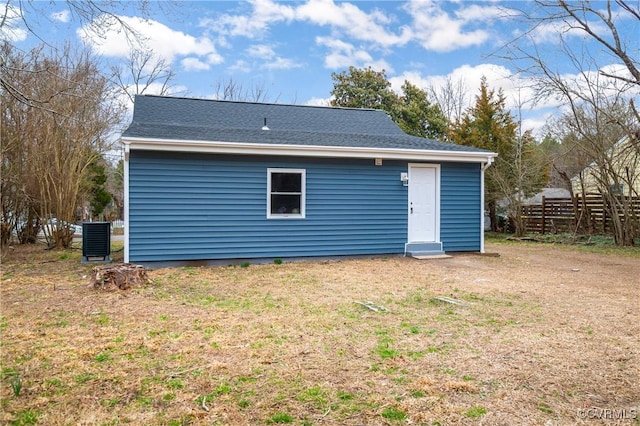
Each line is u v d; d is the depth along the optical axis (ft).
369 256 34.06
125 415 9.06
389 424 8.76
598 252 40.14
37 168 39.37
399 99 90.38
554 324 15.69
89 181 53.78
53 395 9.95
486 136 62.90
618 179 46.01
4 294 20.58
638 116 40.11
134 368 11.51
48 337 14.07
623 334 14.49
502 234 62.08
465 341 13.70
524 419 8.94
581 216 50.47
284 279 24.97
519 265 31.12
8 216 41.63
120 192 107.14
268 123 41.93
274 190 31.83
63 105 38.06
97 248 32.14
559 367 11.62
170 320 16.12
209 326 15.33
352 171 33.47
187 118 40.06
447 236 36.14
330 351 12.80
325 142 32.83
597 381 10.76
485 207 66.33
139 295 20.47
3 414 9.05
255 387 10.39
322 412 9.21
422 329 15.01
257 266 30.07
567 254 38.58
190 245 29.81
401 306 18.42
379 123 46.75
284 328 15.11
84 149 41.50
